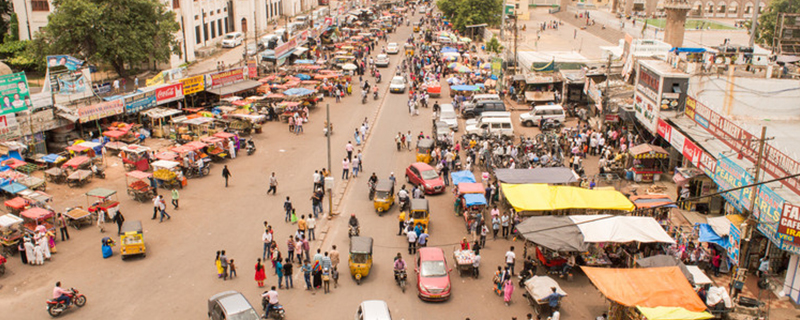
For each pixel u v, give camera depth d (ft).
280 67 244.01
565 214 104.83
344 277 91.50
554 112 175.52
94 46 199.82
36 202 107.45
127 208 114.83
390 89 226.17
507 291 83.05
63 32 192.65
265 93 199.11
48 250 93.91
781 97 128.88
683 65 130.41
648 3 491.72
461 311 82.12
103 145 142.92
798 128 118.32
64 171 127.65
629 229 90.74
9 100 130.62
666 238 89.76
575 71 200.75
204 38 288.71
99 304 82.07
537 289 80.79
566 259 91.40
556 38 398.21
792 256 81.51
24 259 93.40
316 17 378.53
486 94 193.57
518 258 97.91
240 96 198.59
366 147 157.69
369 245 91.20
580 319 79.92
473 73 246.06
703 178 109.09
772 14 255.09
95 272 90.68
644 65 140.05
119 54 196.44
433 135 165.58
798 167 83.56
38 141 138.21
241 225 108.27
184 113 174.40
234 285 87.92
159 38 210.59
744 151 98.94
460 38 335.67
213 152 142.82
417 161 143.13
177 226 107.34
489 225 111.55
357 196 124.16
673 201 109.60
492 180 133.28
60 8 192.13
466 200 108.06
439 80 244.63
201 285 87.61
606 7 568.41
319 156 149.38
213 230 105.91
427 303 84.23
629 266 90.58
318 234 105.19
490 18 402.52
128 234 93.40
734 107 131.23
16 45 229.86
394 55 313.53
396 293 86.84
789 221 77.00
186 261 94.63
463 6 396.57
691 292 75.00
